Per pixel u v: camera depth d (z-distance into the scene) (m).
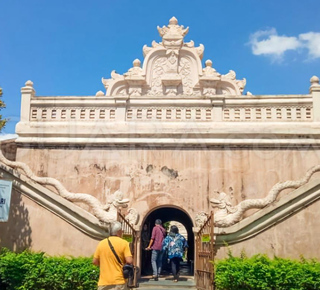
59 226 10.81
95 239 10.56
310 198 10.23
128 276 6.05
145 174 12.22
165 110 12.95
